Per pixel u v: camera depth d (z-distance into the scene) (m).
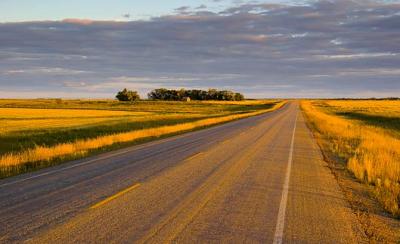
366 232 6.86
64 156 16.31
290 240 6.36
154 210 7.91
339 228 7.05
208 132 30.06
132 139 23.84
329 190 10.23
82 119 52.41
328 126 33.72
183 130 32.31
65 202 8.48
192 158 15.62
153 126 38.66
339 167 14.05
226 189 10.02
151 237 6.30
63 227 6.74
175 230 6.69
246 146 20.20
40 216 7.41
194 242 6.13
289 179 11.59
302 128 34.47
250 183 10.86
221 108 105.31
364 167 13.03
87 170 12.75
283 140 23.64
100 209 7.93
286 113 71.25
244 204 8.57
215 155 16.59
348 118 57.72
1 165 13.77
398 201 9.05
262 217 7.61
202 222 7.18
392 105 121.75
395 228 7.19
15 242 5.99
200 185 10.44
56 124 42.47
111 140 21.84
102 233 6.45
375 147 19.02
